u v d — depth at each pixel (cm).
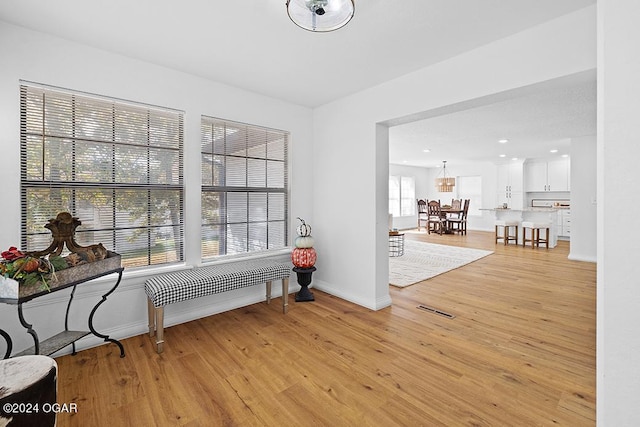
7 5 184
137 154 264
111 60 245
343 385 195
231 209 326
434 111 274
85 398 180
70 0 179
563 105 374
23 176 215
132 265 264
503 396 183
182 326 283
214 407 174
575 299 355
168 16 196
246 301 338
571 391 187
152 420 164
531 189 912
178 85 281
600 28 105
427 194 1187
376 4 181
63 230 197
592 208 545
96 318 246
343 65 268
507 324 287
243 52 244
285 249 377
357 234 343
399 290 394
